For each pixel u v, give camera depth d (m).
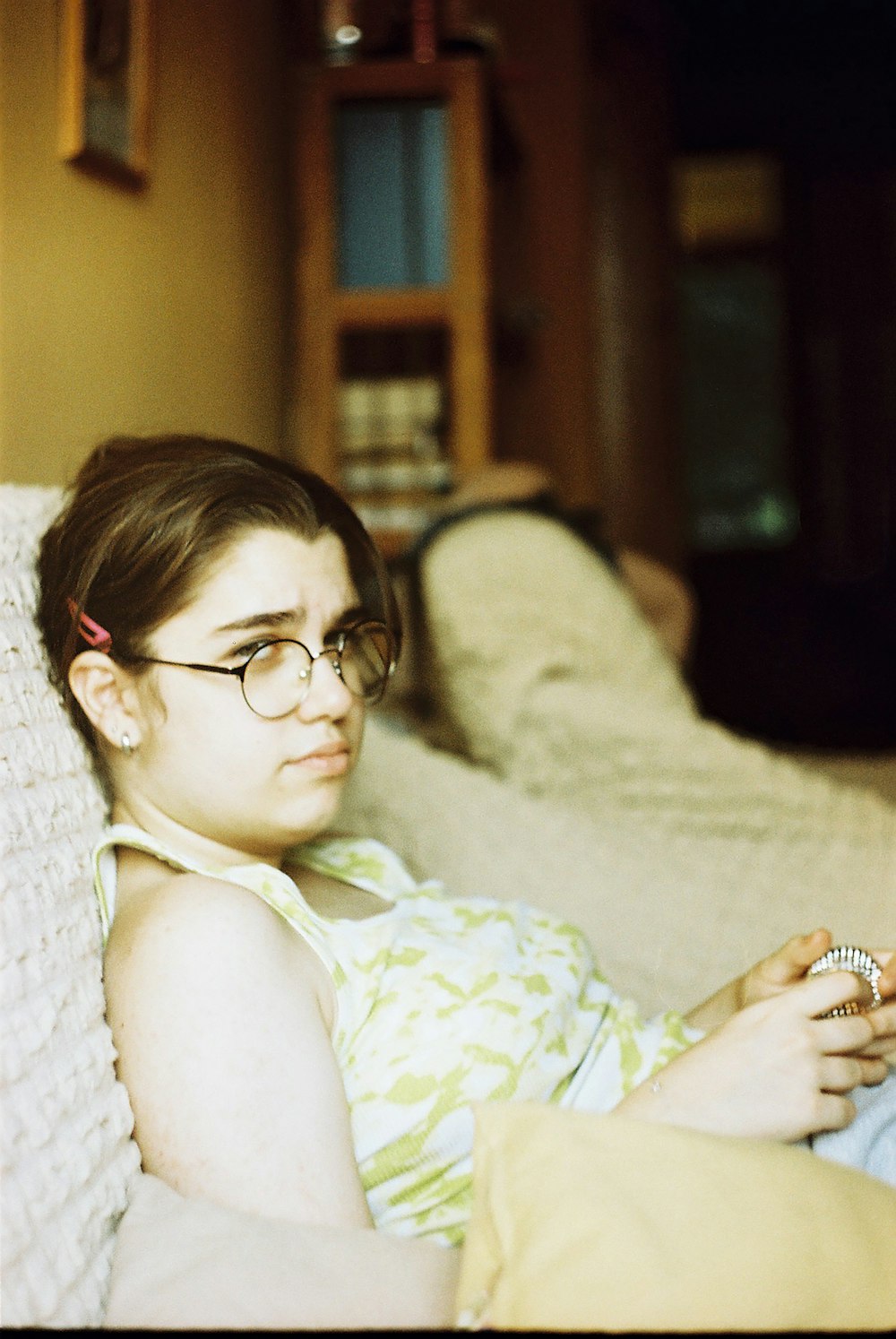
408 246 2.58
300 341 2.57
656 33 5.21
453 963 0.86
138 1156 0.71
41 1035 0.66
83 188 1.59
